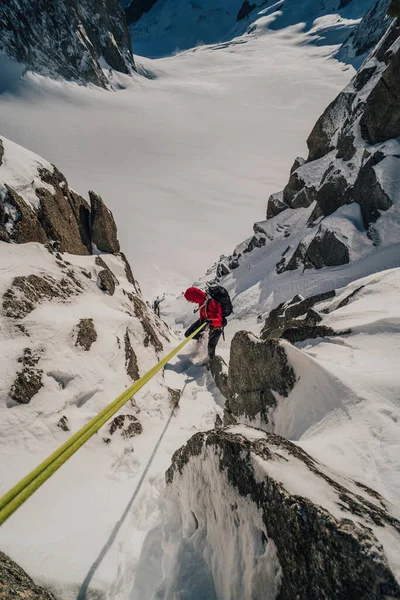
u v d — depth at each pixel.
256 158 42.88
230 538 1.65
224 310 6.42
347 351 3.31
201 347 7.16
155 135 47.50
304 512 1.29
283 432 2.92
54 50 54.97
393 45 12.38
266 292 10.73
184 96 65.25
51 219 6.15
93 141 43.25
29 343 3.62
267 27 120.94
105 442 3.26
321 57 89.44
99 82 59.91
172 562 1.85
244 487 1.61
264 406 3.35
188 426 4.34
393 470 1.84
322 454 2.04
